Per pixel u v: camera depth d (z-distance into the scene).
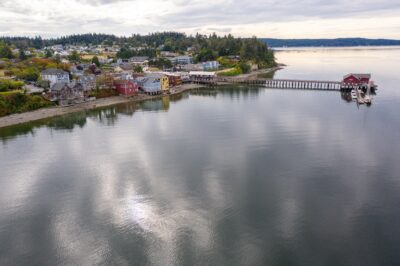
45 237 31.81
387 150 52.59
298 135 61.19
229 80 143.75
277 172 44.75
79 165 48.97
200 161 49.31
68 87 94.94
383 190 39.34
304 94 110.69
